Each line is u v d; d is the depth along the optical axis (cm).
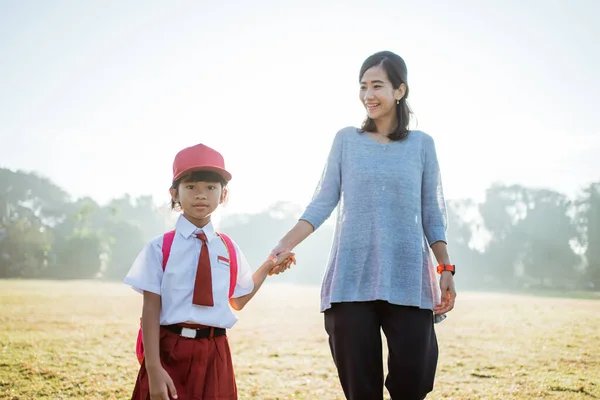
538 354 667
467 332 877
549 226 4681
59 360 586
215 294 275
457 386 502
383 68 313
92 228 6900
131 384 496
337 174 320
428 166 319
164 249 273
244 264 297
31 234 4981
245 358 643
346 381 298
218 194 286
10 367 543
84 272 4984
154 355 257
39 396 449
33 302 1355
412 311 296
